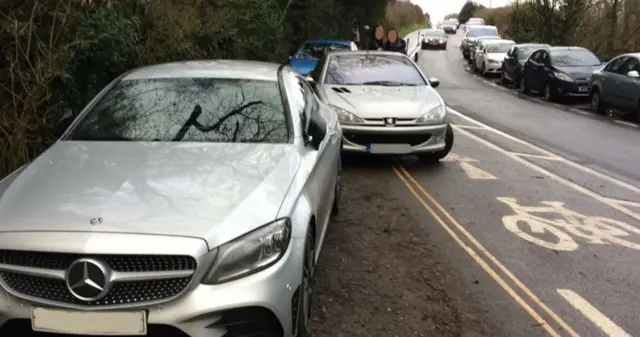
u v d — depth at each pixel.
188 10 11.52
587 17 30.66
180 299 2.99
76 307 2.97
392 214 6.57
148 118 4.48
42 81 5.74
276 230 3.28
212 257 3.05
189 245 3.01
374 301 4.45
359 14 30.17
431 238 5.83
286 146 4.21
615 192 7.70
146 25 9.06
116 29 7.24
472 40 37.72
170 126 4.40
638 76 14.23
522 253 5.48
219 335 3.06
